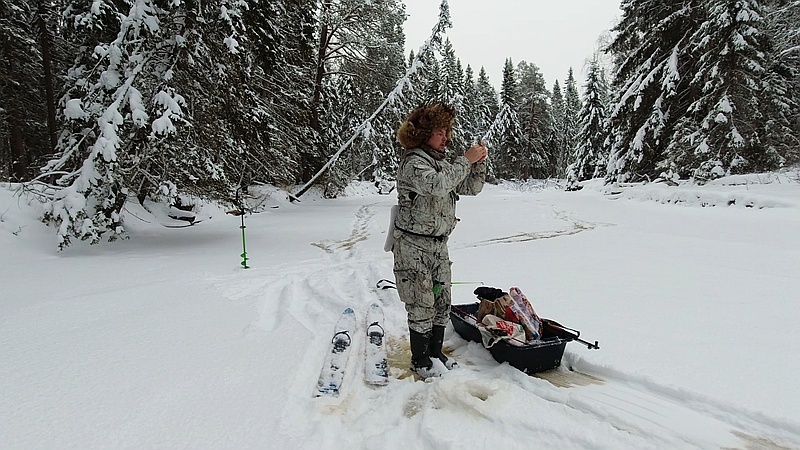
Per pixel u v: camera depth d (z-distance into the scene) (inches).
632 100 737.6
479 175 118.0
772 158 608.4
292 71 698.8
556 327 121.6
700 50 609.3
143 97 330.3
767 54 591.5
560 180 1812.3
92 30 314.5
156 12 321.4
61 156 358.6
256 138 419.8
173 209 456.1
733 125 572.7
